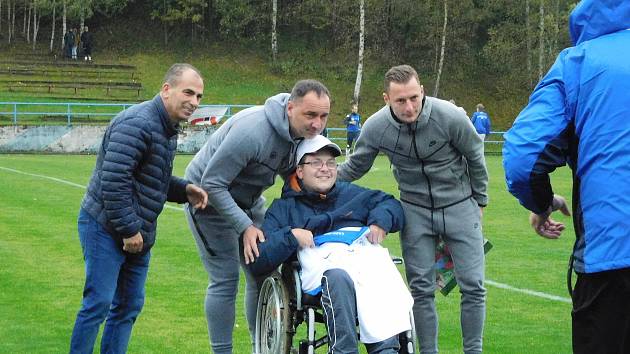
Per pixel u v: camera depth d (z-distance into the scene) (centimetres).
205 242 635
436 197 638
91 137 3606
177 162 2969
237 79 5156
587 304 409
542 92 430
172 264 1089
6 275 1000
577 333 416
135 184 580
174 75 577
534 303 903
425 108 616
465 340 652
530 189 422
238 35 5503
